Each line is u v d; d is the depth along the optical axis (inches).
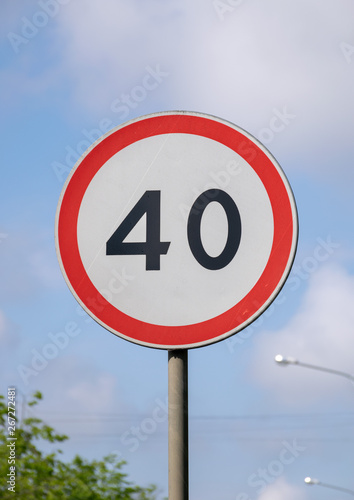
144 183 153.7
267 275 147.9
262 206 150.3
